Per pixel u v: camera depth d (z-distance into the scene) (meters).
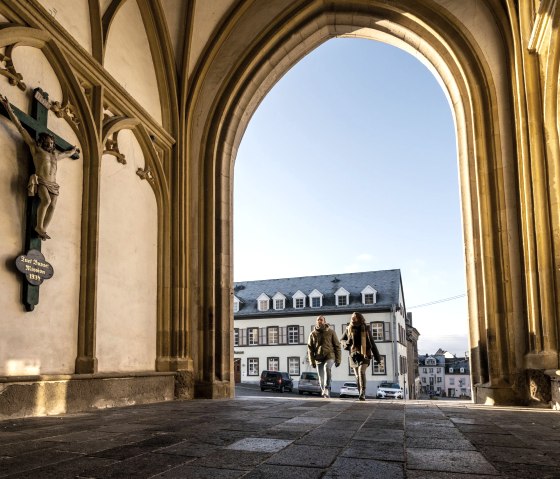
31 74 7.14
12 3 6.64
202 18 11.48
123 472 2.97
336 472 2.97
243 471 2.99
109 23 9.08
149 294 10.05
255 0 11.88
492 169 9.80
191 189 11.50
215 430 4.79
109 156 8.98
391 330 52.34
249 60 11.71
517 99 9.48
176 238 10.76
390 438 4.28
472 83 10.22
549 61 7.73
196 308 10.99
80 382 7.28
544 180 8.50
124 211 9.33
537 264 8.54
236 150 12.37
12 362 6.32
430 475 2.90
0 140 6.40
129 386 8.59
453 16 10.50
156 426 5.13
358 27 11.77
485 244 9.60
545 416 6.29
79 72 8.16
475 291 9.76
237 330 57.66
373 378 51.66
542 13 7.54
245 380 56.34
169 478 2.82
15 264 6.39
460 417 6.08
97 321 8.21
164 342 10.21
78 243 7.87
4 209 6.38
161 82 11.09
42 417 6.16
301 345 55.06
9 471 3.02
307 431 4.71
